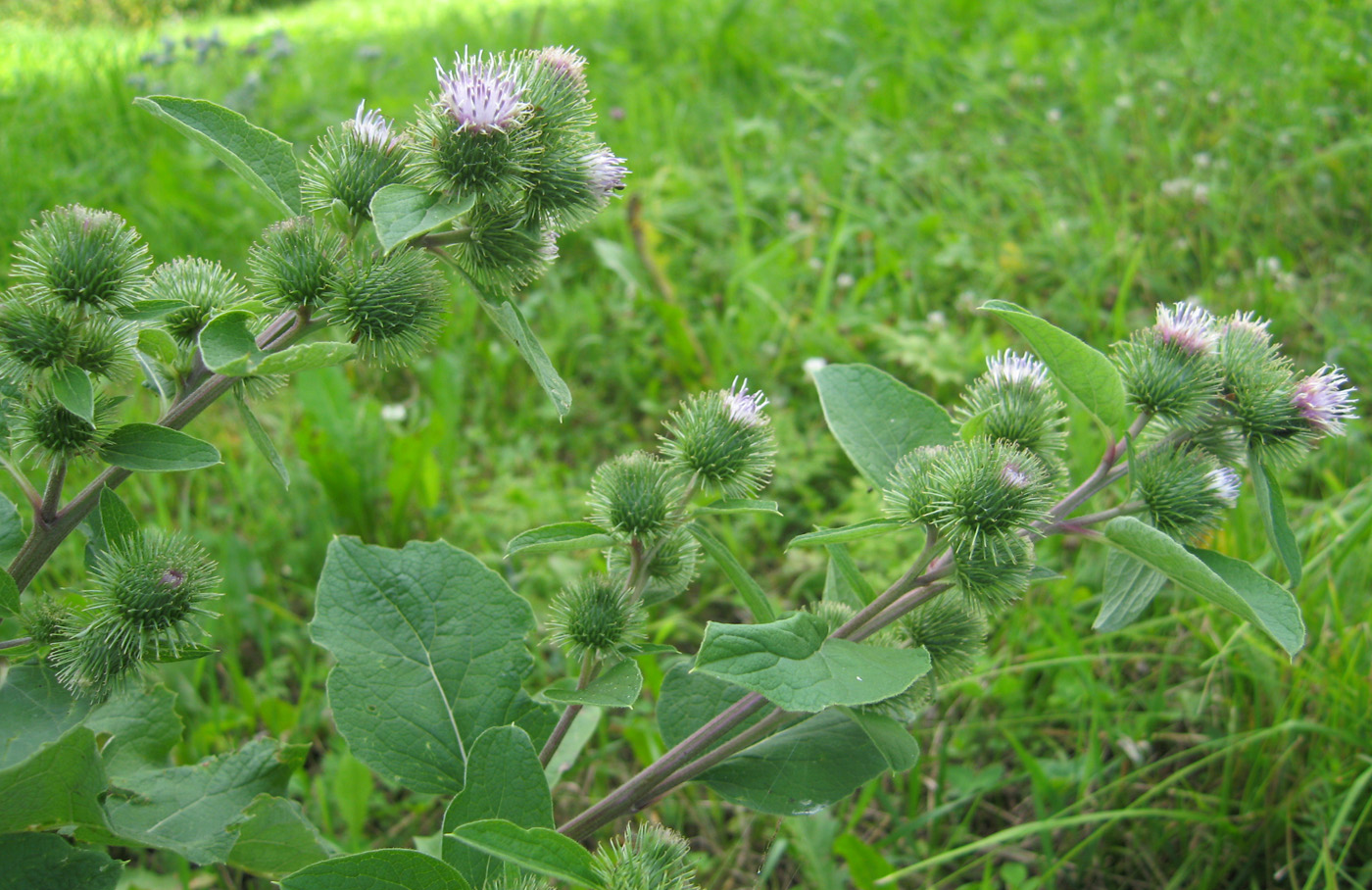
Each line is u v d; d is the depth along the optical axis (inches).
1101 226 29.8
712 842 15.6
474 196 8.3
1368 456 21.3
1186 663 17.3
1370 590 16.9
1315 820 14.1
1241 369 9.3
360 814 14.1
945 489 8.8
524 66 8.8
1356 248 28.9
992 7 51.2
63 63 43.2
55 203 28.6
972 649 10.0
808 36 48.8
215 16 74.6
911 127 38.3
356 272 8.5
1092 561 19.4
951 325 28.4
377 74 46.5
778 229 32.8
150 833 9.6
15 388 8.2
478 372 26.4
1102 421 9.1
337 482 20.7
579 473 23.9
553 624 9.8
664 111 38.5
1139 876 14.9
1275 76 39.0
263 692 17.7
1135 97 39.2
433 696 9.6
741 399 10.0
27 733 8.3
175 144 34.9
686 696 10.8
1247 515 17.5
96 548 9.2
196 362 8.8
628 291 29.0
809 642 7.8
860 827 15.8
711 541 9.4
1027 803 16.0
